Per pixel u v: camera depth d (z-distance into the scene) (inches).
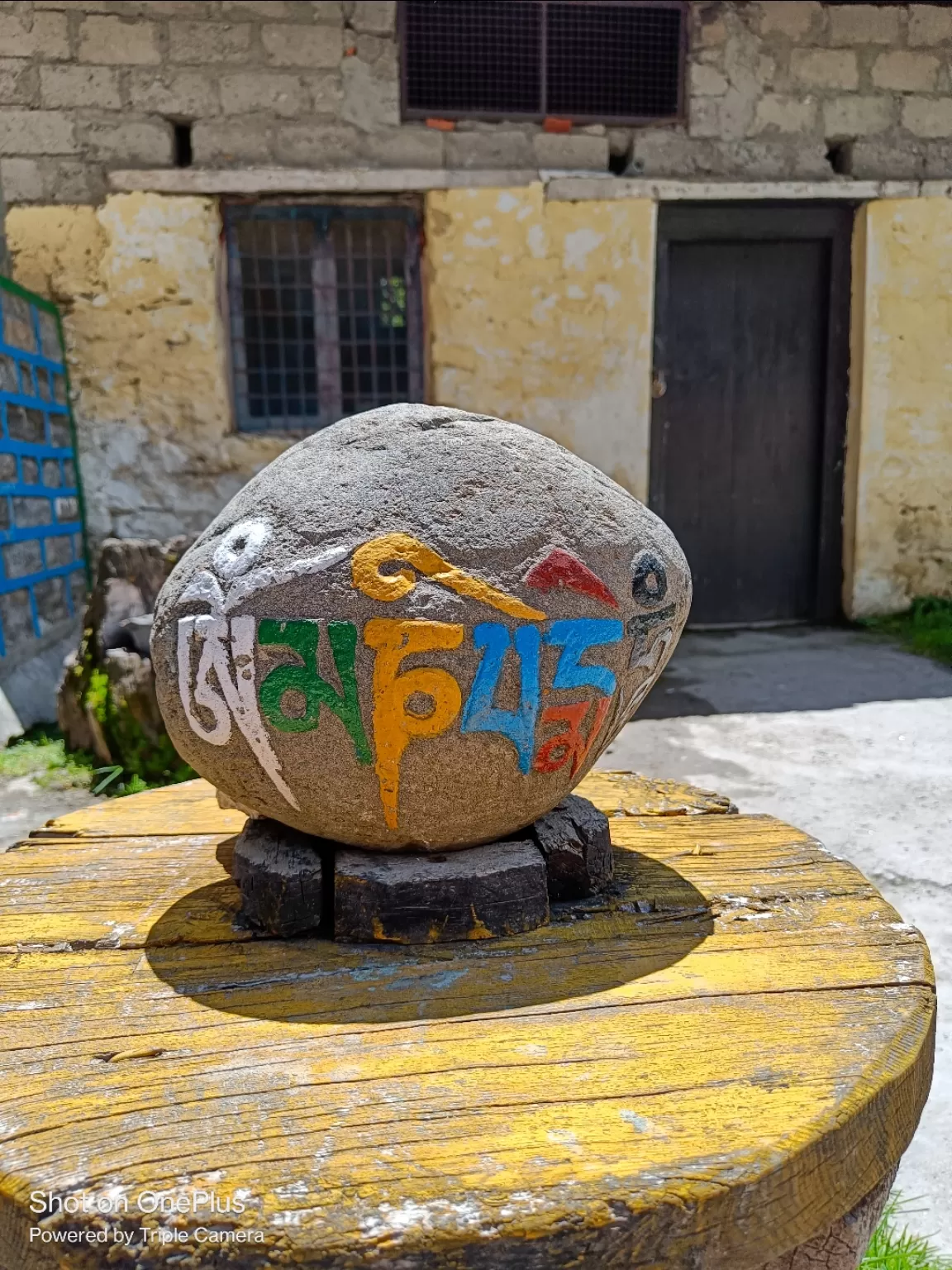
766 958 52.1
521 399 208.1
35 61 189.3
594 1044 44.3
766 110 207.9
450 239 201.3
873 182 210.5
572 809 62.1
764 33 205.5
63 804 128.1
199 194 194.5
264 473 58.0
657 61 205.5
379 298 206.2
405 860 55.3
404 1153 37.4
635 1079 41.8
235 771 53.9
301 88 194.7
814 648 204.5
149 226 194.1
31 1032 46.1
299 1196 35.2
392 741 50.4
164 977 51.0
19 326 173.6
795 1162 37.5
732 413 224.4
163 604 56.0
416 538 50.7
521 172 200.8
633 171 206.1
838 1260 42.5
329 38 193.9
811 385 225.1
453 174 198.7
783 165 209.9
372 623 49.5
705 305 219.6
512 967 51.3
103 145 192.4
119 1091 41.6
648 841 69.2
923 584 229.3
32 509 175.3
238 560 52.5
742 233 213.9
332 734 50.6
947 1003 81.5
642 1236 34.9
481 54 200.1
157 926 56.5
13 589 164.4
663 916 57.1
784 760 137.9
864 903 58.8
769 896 59.7
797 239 217.0
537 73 201.8
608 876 61.2
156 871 64.7
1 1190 36.1
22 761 142.9
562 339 207.0
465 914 54.0
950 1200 63.7
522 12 198.7
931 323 219.0
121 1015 47.5
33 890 61.8
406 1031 45.7
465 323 204.4
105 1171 36.6
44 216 192.7
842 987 49.1
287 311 204.2
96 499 201.8
